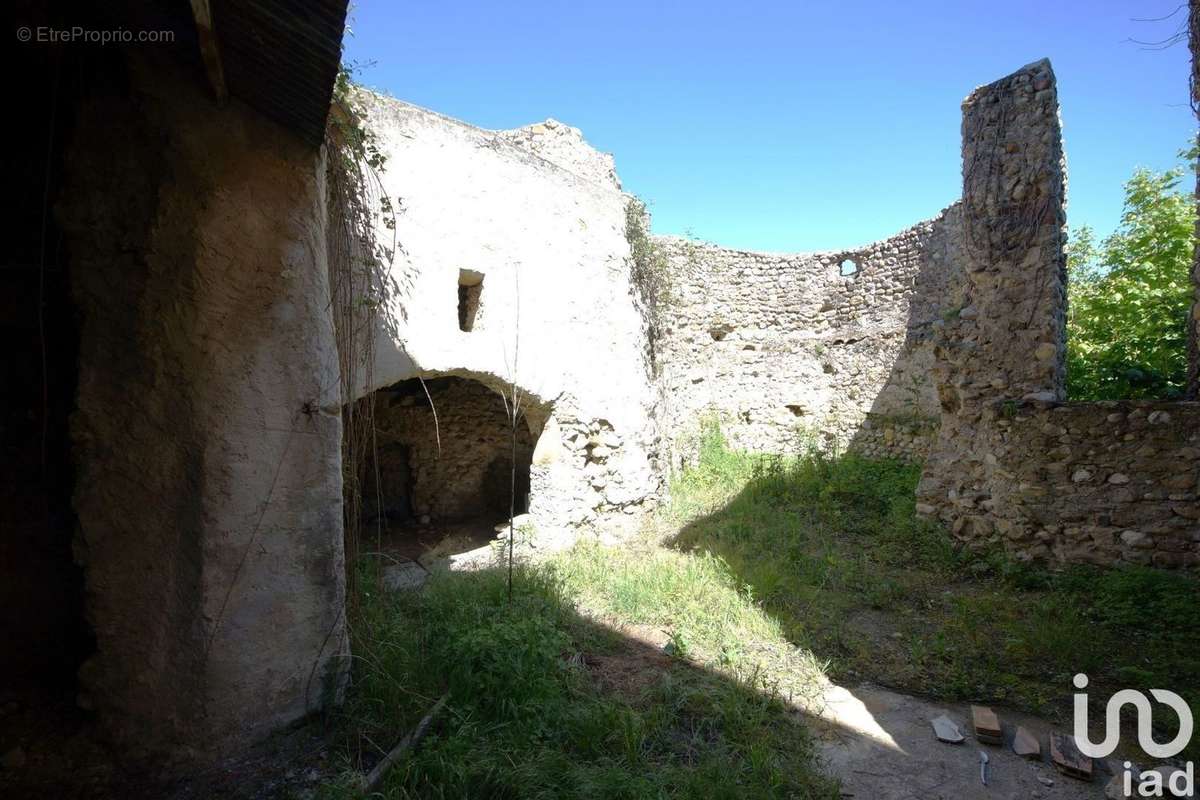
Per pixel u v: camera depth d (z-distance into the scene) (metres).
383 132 4.91
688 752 2.73
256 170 2.47
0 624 2.37
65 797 2.09
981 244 5.89
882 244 9.60
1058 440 5.17
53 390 2.44
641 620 4.23
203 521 2.30
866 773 2.73
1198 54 4.83
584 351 6.66
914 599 4.73
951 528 5.85
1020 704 3.29
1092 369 6.74
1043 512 5.18
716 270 10.73
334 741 2.56
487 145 5.78
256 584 2.46
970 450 5.83
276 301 2.53
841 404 9.98
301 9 1.77
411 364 4.93
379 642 3.14
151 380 2.26
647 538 6.48
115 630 2.23
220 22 1.92
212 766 2.33
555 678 3.13
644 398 7.46
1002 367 5.67
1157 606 4.18
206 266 2.32
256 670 2.46
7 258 2.40
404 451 7.89
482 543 6.73
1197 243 5.10
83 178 2.24
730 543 5.93
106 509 2.22
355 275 4.33
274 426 2.52
